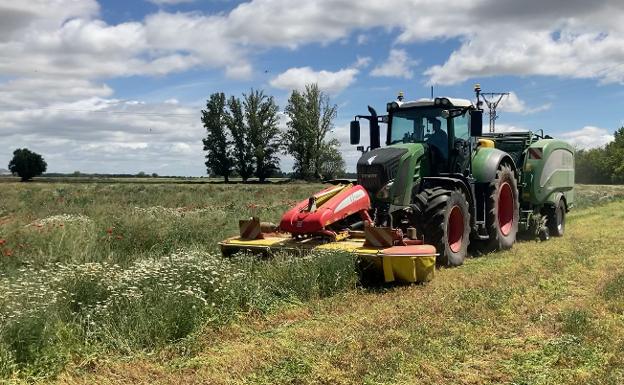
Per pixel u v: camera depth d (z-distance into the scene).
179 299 5.13
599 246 9.66
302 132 56.31
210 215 12.20
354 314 5.56
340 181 8.75
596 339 4.61
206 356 4.45
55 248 7.95
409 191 8.38
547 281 6.79
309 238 7.67
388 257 6.72
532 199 11.34
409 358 4.21
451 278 7.32
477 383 3.83
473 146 9.81
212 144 62.72
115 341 4.64
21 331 4.24
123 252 8.49
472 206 9.16
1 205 17.62
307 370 4.02
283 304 5.91
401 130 9.57
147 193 27.83
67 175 106.06
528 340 4.66
